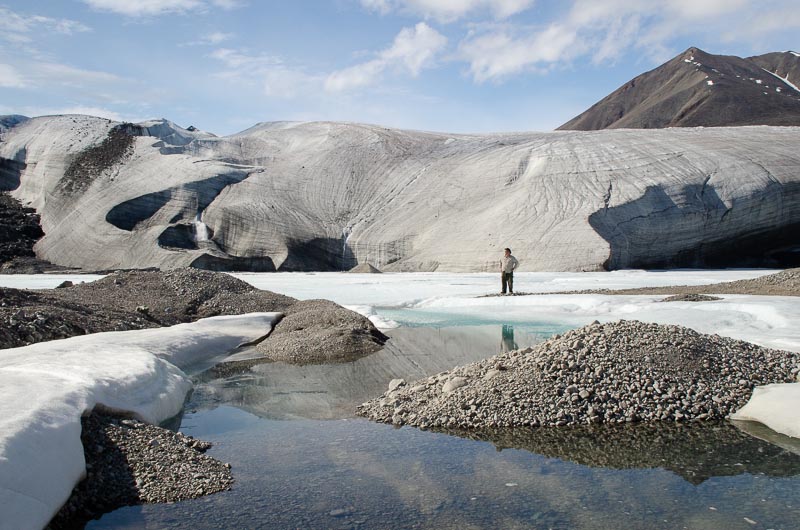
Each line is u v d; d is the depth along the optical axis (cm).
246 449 553
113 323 1157
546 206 5103
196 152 7031
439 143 7338
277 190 6334
